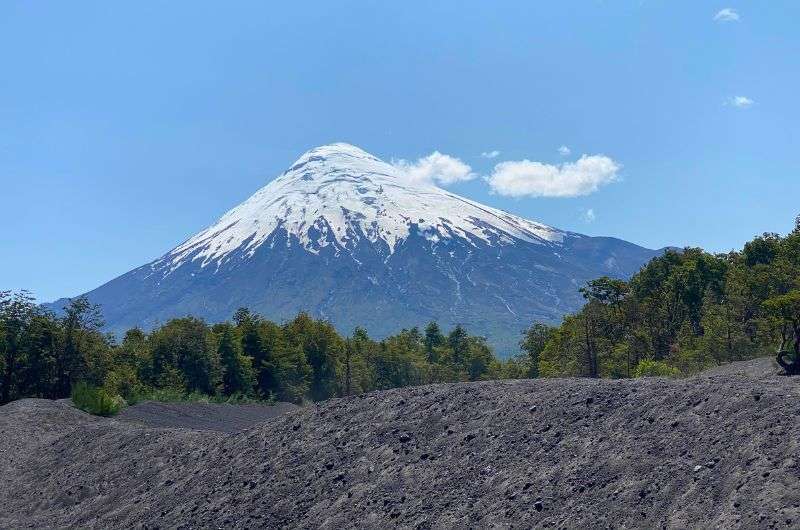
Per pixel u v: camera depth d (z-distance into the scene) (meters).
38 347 60.53
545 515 17.19
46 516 27.91
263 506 22.38
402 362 101.88
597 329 74.06
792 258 75.12
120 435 32.69
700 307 79.12
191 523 23.09
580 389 21.77
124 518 25.39
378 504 20.39
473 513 18.41
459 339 127.06
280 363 83.88
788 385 17.91
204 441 29.00
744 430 16.36
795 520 13.27
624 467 17.34
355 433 24.25
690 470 16.12
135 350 73.62
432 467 21.03
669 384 20.23
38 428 38.16
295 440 25.33
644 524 15.48
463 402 23.58
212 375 73.88
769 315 55.00
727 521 14.19
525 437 20.44
